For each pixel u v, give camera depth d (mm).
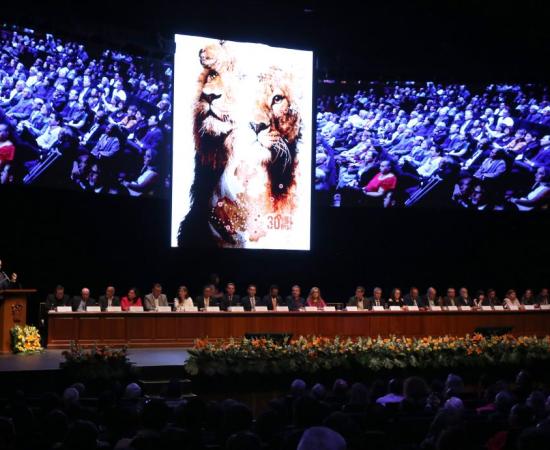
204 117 16844
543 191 18562
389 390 8672
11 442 4793
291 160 17578
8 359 12141
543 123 18656
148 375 11242
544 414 6539
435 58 18391
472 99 18438
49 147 14969
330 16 17906
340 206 17812
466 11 18188
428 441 5082
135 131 16125
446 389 8664
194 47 16812
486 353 12227
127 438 5566
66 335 14086
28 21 14742
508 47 18609
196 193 16766
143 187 16188
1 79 14422
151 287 18250
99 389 10578
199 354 11117
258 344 11344
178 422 5730
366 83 18062
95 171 15570
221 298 15914
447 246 19688
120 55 15977
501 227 19703
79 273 17344
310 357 11344
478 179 18344
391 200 17984
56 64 15125
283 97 17547
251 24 17672
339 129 17875
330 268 19500
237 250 19000
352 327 15312
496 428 6051
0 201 15953
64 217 16766
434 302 16766
